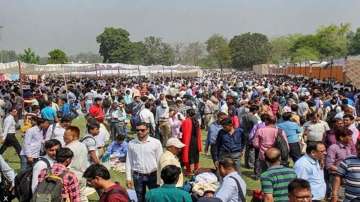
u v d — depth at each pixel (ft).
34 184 21.52
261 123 38.99
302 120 48.78
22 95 79.46
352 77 96.78
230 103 60.44
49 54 364.38
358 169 22.07
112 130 59.00
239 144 33.27
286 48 487.61
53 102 65.77
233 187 20.57
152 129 53.26
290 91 89.92
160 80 168.55
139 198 27.45
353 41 422.00
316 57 402.31
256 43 464.65
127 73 198.39
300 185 15.40
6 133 45.16
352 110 44.55
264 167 35.17
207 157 53.31
